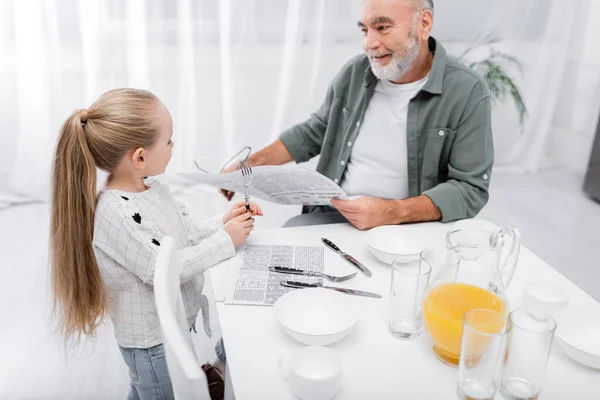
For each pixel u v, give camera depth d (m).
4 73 2.56
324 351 0.78
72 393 1.55
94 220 1.02
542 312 0.92
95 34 2.60
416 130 1.51
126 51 2.69
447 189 1.39
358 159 1.67
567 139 3.44
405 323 0.90
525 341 0.73
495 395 0.75
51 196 1.04
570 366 0.82
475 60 3.17
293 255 1.15
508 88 3.24
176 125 2.88
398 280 0.87
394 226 1.23
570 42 3.25
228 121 2.95
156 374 1.11
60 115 2.68
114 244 1.01
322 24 2.86
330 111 1.74
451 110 1.47
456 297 0.83
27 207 2.74
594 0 3.12
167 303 0.73
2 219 2.61
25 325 1.83
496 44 3.16
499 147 3.40
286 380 0.78
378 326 0.91
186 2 2.65
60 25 2.55
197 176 1.33
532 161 3.44
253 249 1.17
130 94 1.05
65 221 1.02
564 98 3.41
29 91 2.60
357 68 1.65
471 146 1.47
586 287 2.17
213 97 2.88
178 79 2.80
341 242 1.22
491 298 0.83
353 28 2.91
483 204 1.48
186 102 2.85
